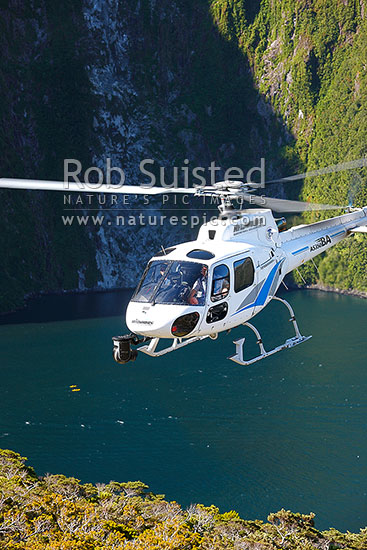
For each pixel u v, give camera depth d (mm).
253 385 87312
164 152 171250
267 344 104938
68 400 81500
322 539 41000
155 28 174625
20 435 70812
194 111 174625
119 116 167250
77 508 31000
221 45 177375
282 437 70438
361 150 161000
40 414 76750
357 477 60656
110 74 169250
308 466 63312
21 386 86000
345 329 113375
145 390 85500
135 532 30812
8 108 154125
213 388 86500
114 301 144875
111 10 169750
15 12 159000
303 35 170875
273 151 174500
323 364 95000
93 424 74188
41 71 159625
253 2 178250
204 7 177000
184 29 176250
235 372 92625
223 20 176500
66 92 160625
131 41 173750
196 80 176750
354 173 162250
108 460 65125
